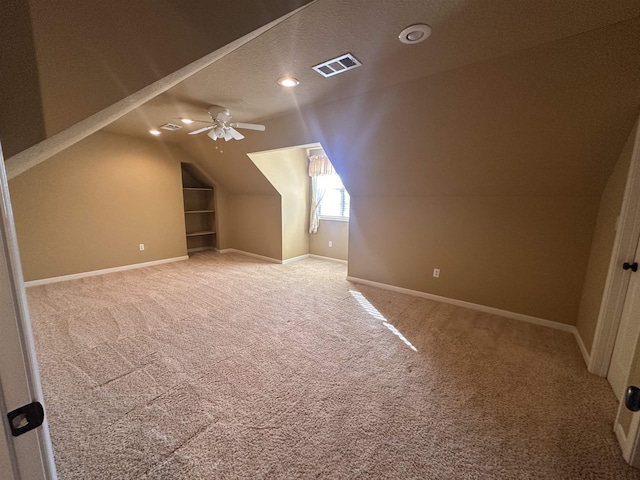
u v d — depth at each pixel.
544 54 1.72
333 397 1.83
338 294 3.76
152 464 1.37
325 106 2.83
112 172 4.52
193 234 5.95
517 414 1.70
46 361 2.19
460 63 1.93
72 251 4.23
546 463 1.39
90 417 1.65
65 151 4.05
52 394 1.83
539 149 2.34
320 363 2.20
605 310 2.00
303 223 5.72
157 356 2.27
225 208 6.26
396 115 2.59
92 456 1.41
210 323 2.86
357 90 2.43
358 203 4.11
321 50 1.78
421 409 1.74
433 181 3.20
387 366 2.17
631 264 1.83
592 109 1.90
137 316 3.01
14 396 0.48
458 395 1.86
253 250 5.90
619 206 2.02
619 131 1.96
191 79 2.22
